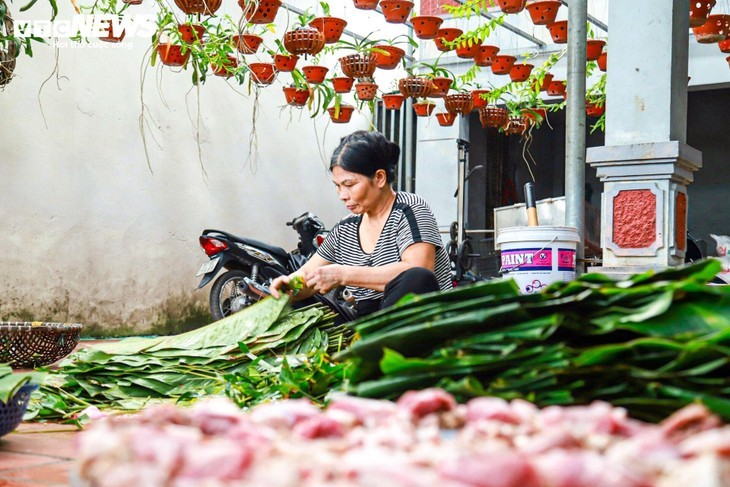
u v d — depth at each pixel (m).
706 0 5.41
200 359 2.59
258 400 2.24
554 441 0.70
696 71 7.46
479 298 1.17
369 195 3.00
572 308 1.10
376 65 6.26
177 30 5.36
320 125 8.21
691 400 0.96
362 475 0.61
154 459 0.66
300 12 6.91
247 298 5.72
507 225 7.27
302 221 6.41
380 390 1.11
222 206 7.02
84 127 5.84
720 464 0.57
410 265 2.88
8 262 5.31
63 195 5.68
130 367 2.58
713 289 1.04
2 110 5.30
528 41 8.05
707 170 10.70
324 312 2.83
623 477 0.60
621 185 3.94
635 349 1.02
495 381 1.07
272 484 0.60
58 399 2.43
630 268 3.89
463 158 7.25
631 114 3.95
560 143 11.76
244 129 7.26
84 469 0.67
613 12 3.98
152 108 6.36
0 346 3.38
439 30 6.49
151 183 6.35
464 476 0.60
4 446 2.05
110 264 6.01
